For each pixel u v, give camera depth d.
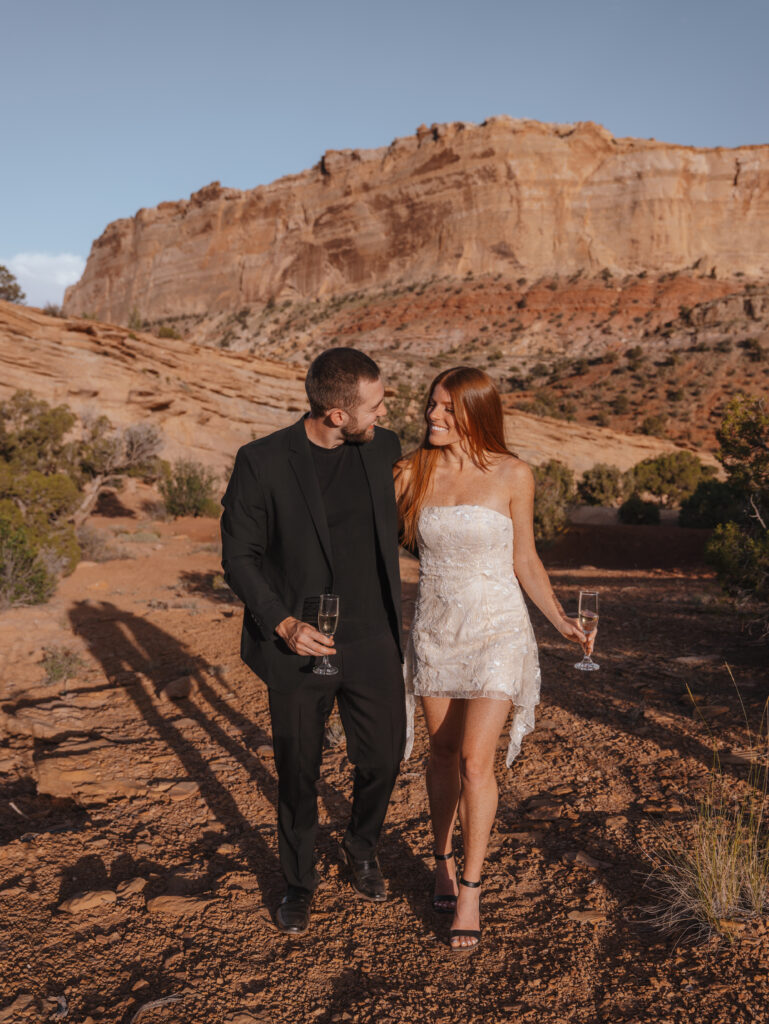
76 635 8.28
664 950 2.40
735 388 88.19
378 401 2.42
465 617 2.61
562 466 39.97
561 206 143.75
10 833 3.51
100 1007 2.18
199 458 37.16
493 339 123.00
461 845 3.26
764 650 6.75
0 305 31.41
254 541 2.52
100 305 194.88
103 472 23.42
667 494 39.84
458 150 147.00
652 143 145.38
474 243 145.00
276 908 2.76
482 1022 2.10
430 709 2.71
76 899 2.76
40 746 4.82
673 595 10.86
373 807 2.79
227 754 4.52
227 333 154.62
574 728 4.76
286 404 41.62
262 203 169.12
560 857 3.09
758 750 4.16
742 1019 2.03
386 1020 2.11
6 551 10.10
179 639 8.01
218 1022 2.10
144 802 3.82
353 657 2.59
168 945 2.51
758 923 2.49
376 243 155.38
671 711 5.02
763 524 8.60
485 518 2.60
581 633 2.83
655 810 3.46
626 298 127.19
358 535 2.57
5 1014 2.12
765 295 111.94
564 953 2.42
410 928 2.62
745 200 145.38
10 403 21.89
